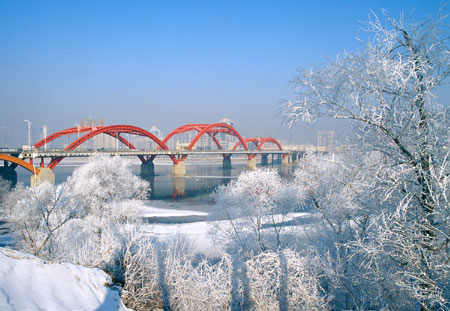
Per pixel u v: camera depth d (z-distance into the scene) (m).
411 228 6.15
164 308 11.51
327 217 14.76
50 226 20.02
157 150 106.12
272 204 19.94
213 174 111.75
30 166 59.78
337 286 10.17
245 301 11.94
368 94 6.24
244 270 12.04
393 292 7.27
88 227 23.14
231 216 20.83
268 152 143.88
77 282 7.38
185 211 46.38
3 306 5.29
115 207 27.33
